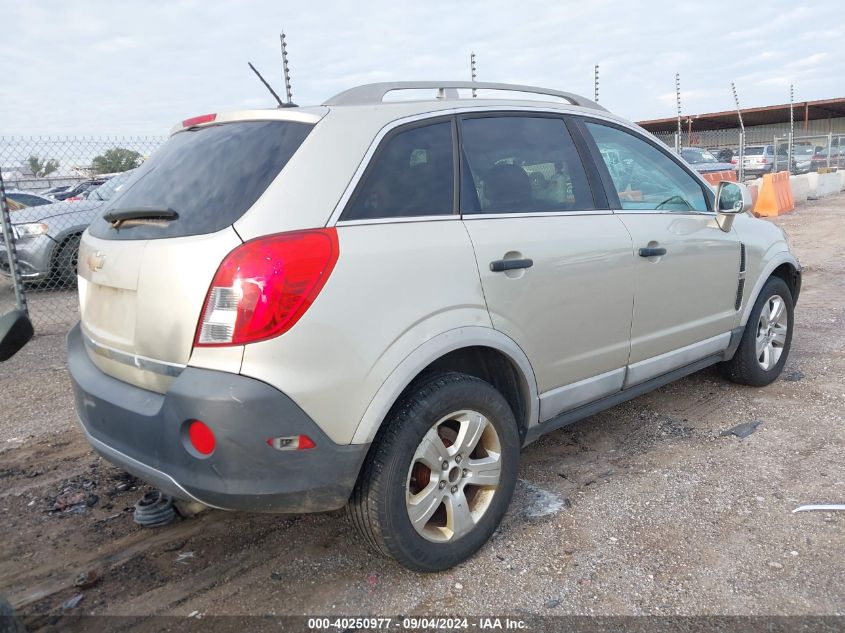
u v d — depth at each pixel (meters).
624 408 4.44
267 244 2.24
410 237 2.58
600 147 3.56
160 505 3.17
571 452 3.81
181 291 2.28
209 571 2.80
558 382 3.17
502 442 2.85
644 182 3.76
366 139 2.59
